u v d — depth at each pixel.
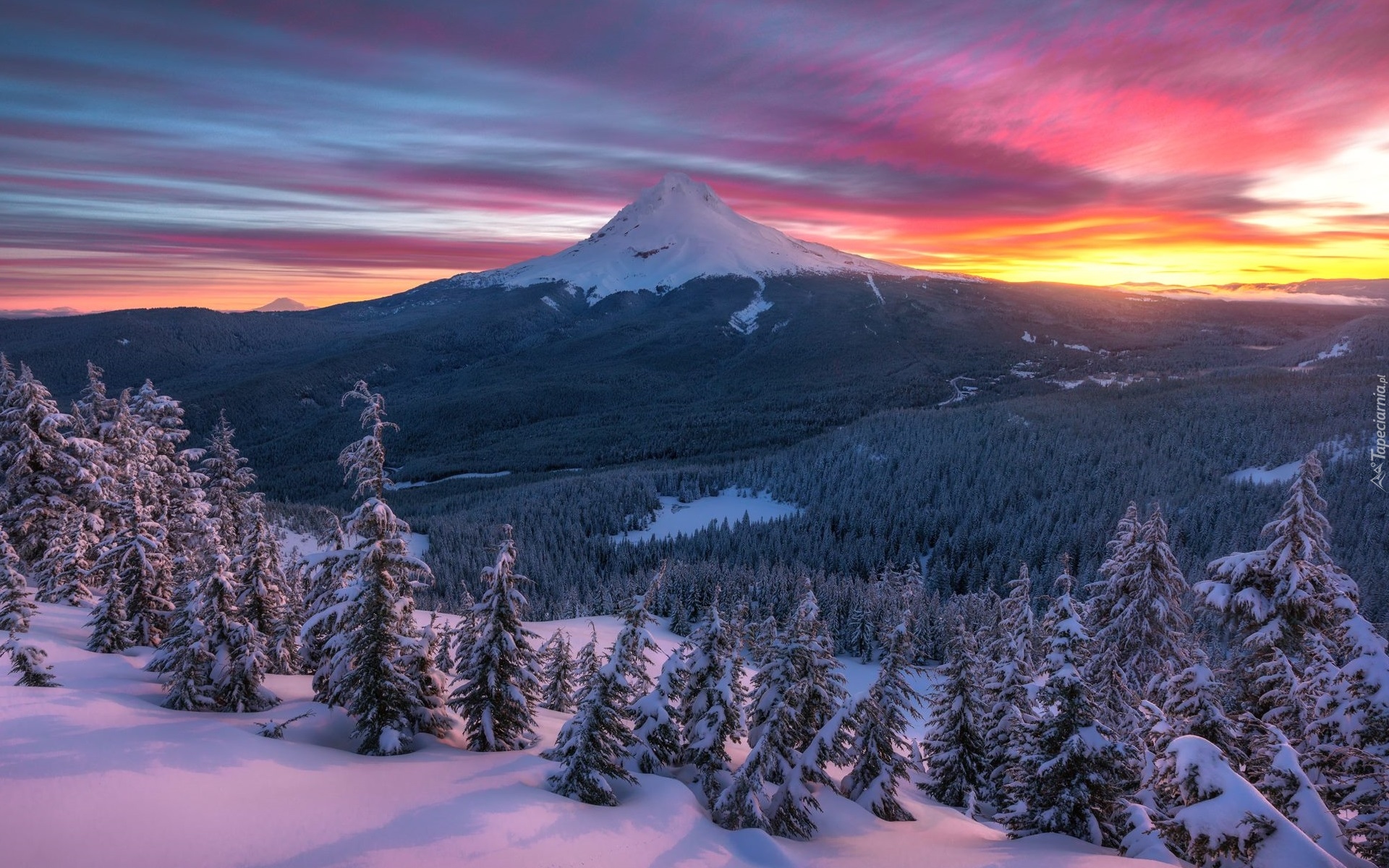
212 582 23.44
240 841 14.10
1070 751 17.70
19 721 17.66
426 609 81.12
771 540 148.12
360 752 21.47
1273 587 20.95
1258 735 18.28
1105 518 144.62
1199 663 21.69
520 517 169.38
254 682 23.75
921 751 34.06
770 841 17.77
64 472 44.56
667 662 23.53
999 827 23.53
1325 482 158.88
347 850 14.20
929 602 85.19
